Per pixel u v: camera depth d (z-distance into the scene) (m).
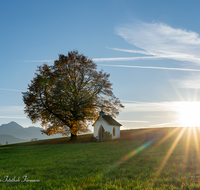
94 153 19.56
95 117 41.03
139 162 13.98
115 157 16.39
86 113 38.91
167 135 37.53
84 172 11.34
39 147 29.39
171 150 20.09
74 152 21.06
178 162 13.44
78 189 8.04
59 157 17.69
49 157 18.05
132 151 20.30
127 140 37.25
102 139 40.66
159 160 14.16
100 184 8.57
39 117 39.56
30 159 17.31
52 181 9.54
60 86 36.81
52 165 13.96
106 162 14.39
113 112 42.00
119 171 11.22
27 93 38.12
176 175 9.80
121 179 9.48
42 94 38.59
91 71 40.56
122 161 14.48
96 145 28.69
